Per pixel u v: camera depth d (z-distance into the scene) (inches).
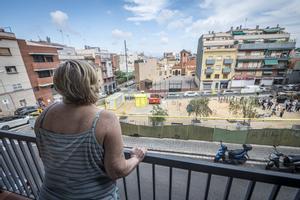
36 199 85.5
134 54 2827.3
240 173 42.9
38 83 803.4
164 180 229.3
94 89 34.5
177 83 1460.4
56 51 916.0
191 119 613.9
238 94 1029.8
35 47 788.0
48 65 844.0
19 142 71.6
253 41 1269.7
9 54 688.4
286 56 1180.5
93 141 31.1
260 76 1232.8
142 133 425.7
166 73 1882.4
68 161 32.5
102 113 33.1
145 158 51.4
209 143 378.9
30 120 548.1
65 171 33.3
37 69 786.8
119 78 1909.4
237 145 365.7
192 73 1940.2
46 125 35.5
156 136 418.6
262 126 524.7
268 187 211.9
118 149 32.8
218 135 380.2
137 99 873.5
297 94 872.9
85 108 33.6
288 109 685.9
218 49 1190.9
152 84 1422.2
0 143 80.4
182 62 1977.1
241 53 1212.5
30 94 769.6
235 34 1365.7
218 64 1222.3
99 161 33.2
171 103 904.9
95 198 34.9
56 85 33.9
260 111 689.6
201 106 661.3
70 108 33.9
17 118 540.4
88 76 32.7
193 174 241.8
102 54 1824.6
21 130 513.3
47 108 37.8
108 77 1459.2
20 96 729.0
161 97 1039.0
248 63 1215.6
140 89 1446.9
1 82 663.8
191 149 354.6
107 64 1443.2
